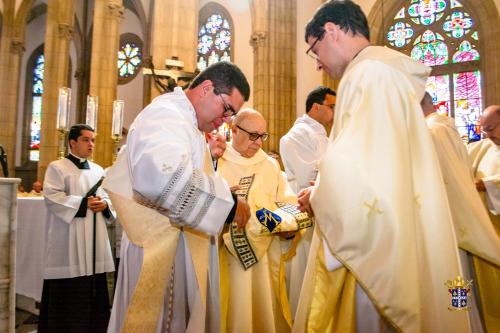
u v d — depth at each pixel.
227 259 2.37
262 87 12.80
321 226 1.50
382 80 1.54
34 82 22.41
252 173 2.57
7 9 18.47
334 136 1.60
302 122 3.15
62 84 14.12
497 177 3.20
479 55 12.93
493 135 3.61
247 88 1.73
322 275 1.62
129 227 1.58
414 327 1.37
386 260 1.40
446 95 13.29
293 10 13.16
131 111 21.50
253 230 2.27
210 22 17.92
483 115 3.64
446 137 2.36
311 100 3.17
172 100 1.67
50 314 3.27
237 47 17.34
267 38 12.96
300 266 2.67
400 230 1.39
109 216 3.60
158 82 6.86
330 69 1.80
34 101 22.27
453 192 2.21
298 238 2.54
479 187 3.24
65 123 4.25
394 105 1.53
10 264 1.93
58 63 14.12
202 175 1.51
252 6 13.48
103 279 3.54
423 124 1.56
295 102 12.77
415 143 1.55
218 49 17.62
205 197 1.47
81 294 3.35
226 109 1.70
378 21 13.70
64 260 3.31
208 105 1.70
